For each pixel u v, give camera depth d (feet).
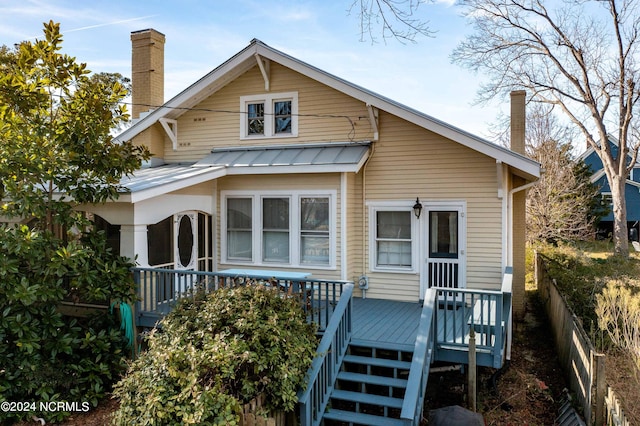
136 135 43.98
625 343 26.66
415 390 20.53
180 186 33.24
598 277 38.91
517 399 27.09
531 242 71.67
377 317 31.53
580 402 24.34
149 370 19.95
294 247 37.70
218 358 19.20
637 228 107.65
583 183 78.79
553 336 36.14
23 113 27.27
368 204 37.88
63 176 27.99
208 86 41.65
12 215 26.04
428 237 36.45
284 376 19.97
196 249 38.70
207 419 17.75
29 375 24.64
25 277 24.31
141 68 45.88
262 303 22.88
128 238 31.50
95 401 25.70
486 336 25.13
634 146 83.05
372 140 37.73
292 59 38.11
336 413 22.43
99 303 31.89
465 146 35.19
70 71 27.73
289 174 37.81
